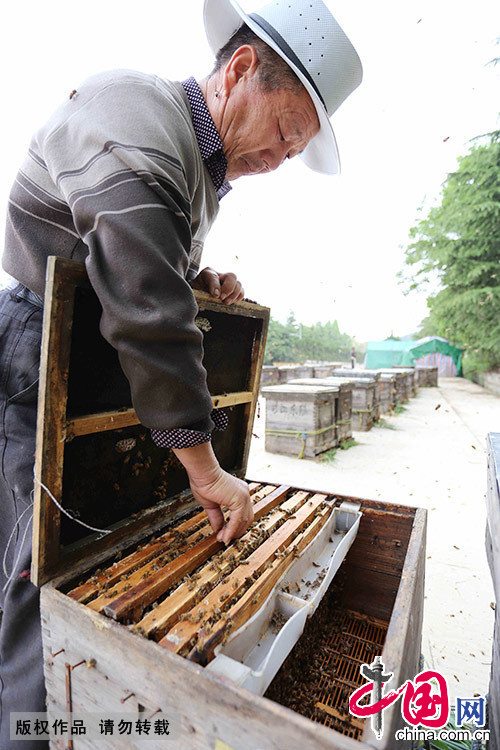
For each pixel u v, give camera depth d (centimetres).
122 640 55
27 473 82
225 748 47
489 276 1128
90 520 81
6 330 82
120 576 72
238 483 85
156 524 93
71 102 72
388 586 119
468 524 249
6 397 82
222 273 100
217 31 101
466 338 1251
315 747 41
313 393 394
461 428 572
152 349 62
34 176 75
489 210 1035
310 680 99
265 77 81
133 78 73
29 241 79
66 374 66
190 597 66
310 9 81
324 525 105
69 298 64
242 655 64
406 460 400
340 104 92
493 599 176
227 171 97
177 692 50
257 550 82
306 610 72
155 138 66
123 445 84
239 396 116
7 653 79
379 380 650
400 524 113
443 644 149
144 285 60
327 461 394
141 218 61
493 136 1034
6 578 85
